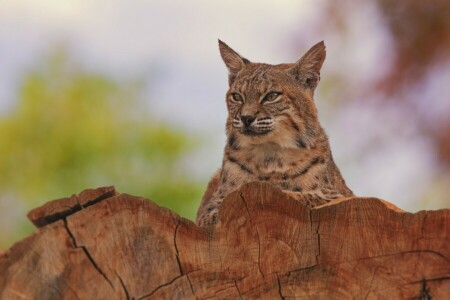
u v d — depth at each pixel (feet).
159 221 29.37
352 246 29.66
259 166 42.83
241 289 29.60
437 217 29.45
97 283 28.94
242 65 45.47
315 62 45.01
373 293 29.63
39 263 28.60
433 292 29.55
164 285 29.30
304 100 44.21
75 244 28.94
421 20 67.10
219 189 43.55
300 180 42.70
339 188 44.75
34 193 70.13
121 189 68.49
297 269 29.71
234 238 29.63
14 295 28.37
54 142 71.00
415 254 29.58
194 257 29.48
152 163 68.64
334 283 29.68
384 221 29.55
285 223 29.71
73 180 70.13
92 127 71.20
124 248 29.17
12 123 71.92
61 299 28.68
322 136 44.21
